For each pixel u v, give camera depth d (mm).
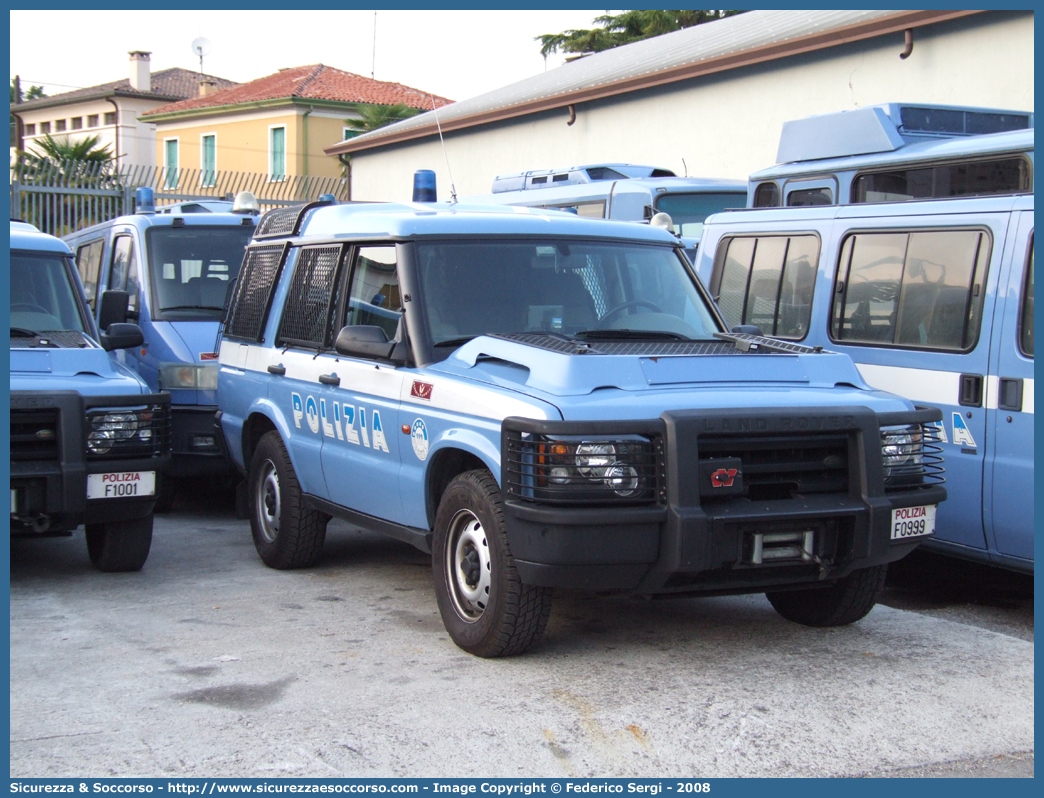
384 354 6090
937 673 5355
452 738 4512
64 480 6500
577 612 6418
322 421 6910
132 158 60188
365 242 6727
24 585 7035
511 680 5180
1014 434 6395
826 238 7957
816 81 17312
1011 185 7688
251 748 4402
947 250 6980
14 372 6754
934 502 5445
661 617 6324
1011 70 14414
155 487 6906
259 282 8211
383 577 7312
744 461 5098
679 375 5344
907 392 7082
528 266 6355
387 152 30625
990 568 8133
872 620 6281
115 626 6070
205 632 5961
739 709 4855
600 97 22000
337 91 46438
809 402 5324
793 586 5461
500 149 25641
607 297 6398
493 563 5266
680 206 12914
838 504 5176
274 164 46531
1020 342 6418
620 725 4660
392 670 5320
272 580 7215
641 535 4895
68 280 7895
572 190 14070
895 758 4410
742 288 8680
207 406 9773
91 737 4504
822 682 5211
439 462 5801
